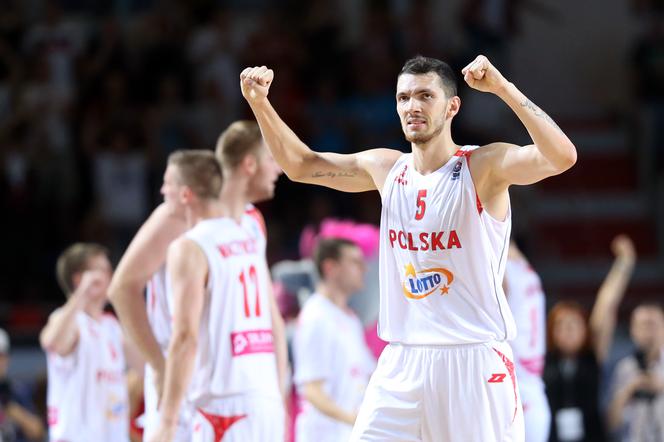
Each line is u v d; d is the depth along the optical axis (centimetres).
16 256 3575
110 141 3841
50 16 4206
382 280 1341
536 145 1199
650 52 4584
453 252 1280
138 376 2030
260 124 1361
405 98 1285
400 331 1323
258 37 4284
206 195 1545
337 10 4666
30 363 2973
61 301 3562
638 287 3991
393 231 1315
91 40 4172
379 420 1323
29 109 3947
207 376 1517
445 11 4728
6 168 3762
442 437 1302
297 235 3719
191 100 4081
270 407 1549
